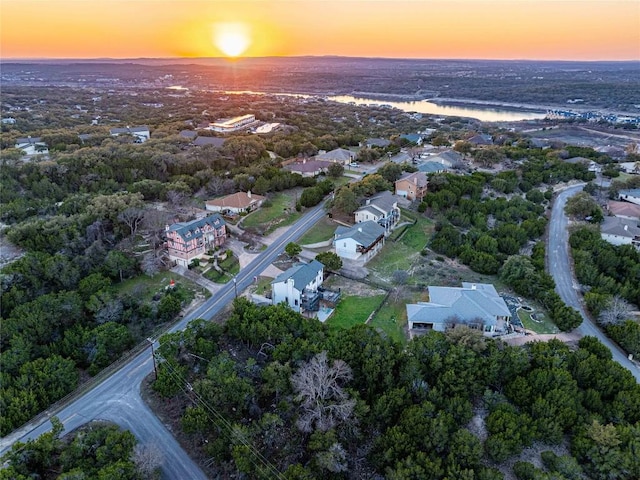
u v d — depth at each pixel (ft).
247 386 189.26
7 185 370.32
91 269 275.80
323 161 501.97
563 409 181.16
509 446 168.66
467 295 245.65
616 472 160.76
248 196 377.30
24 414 181.27
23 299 247.09
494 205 396.57
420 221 371.35
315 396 183.93
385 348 203.31
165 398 194.80
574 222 382.42
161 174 438.81
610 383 195.42
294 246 294.25
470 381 192.44
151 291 269.03
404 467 162.09
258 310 225.35
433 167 470.80
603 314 249.75
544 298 260.01
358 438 178.91
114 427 175.01
